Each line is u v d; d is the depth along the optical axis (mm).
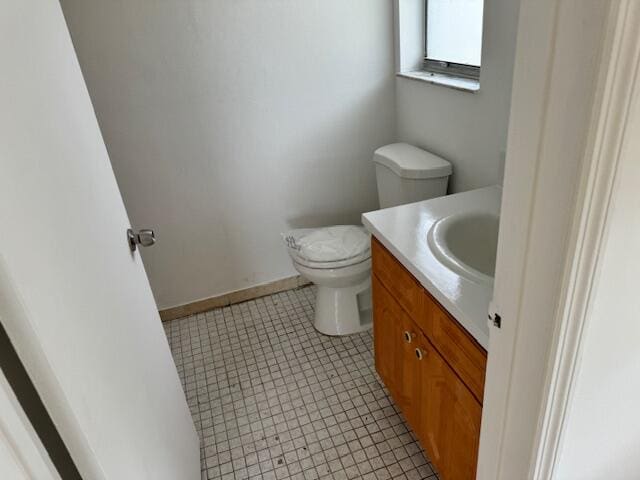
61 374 606
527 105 604
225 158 2146
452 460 1271
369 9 2068
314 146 2260
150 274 2277
